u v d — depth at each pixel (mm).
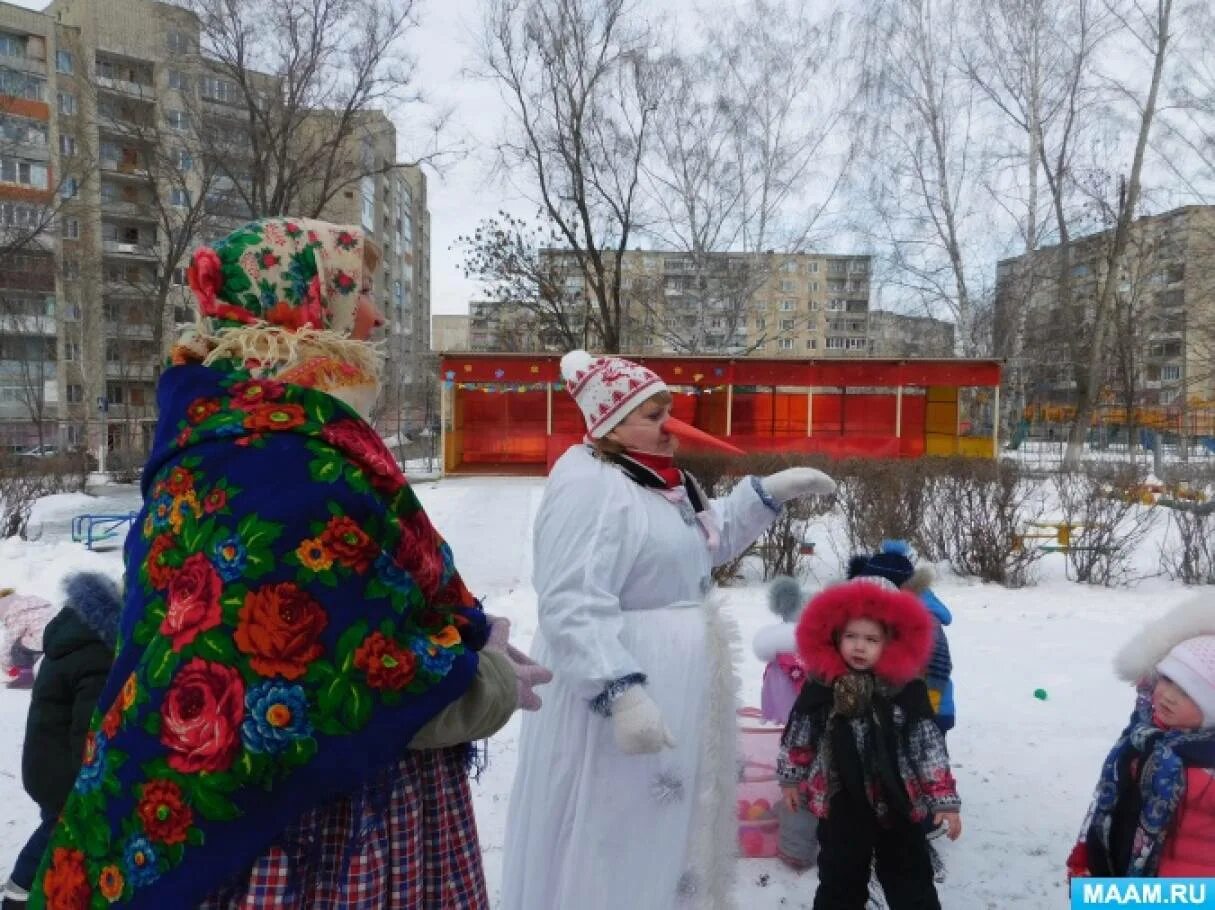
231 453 1241
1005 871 3271
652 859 2148
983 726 4773
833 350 64812
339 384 1389
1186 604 2459
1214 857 2271
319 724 1168
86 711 2537
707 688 2254
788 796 2840
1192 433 33500
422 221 82938
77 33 39812
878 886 3086
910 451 21391
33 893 1233
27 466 12547
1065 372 35156
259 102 27359
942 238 25234
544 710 2320
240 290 1433
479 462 21953
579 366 2527
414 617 1312
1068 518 9094
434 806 1411
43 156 39531
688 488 2576
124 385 37562
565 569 2139
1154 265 31703
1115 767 2441
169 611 1191
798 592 3641
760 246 26531
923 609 2779
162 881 1136
